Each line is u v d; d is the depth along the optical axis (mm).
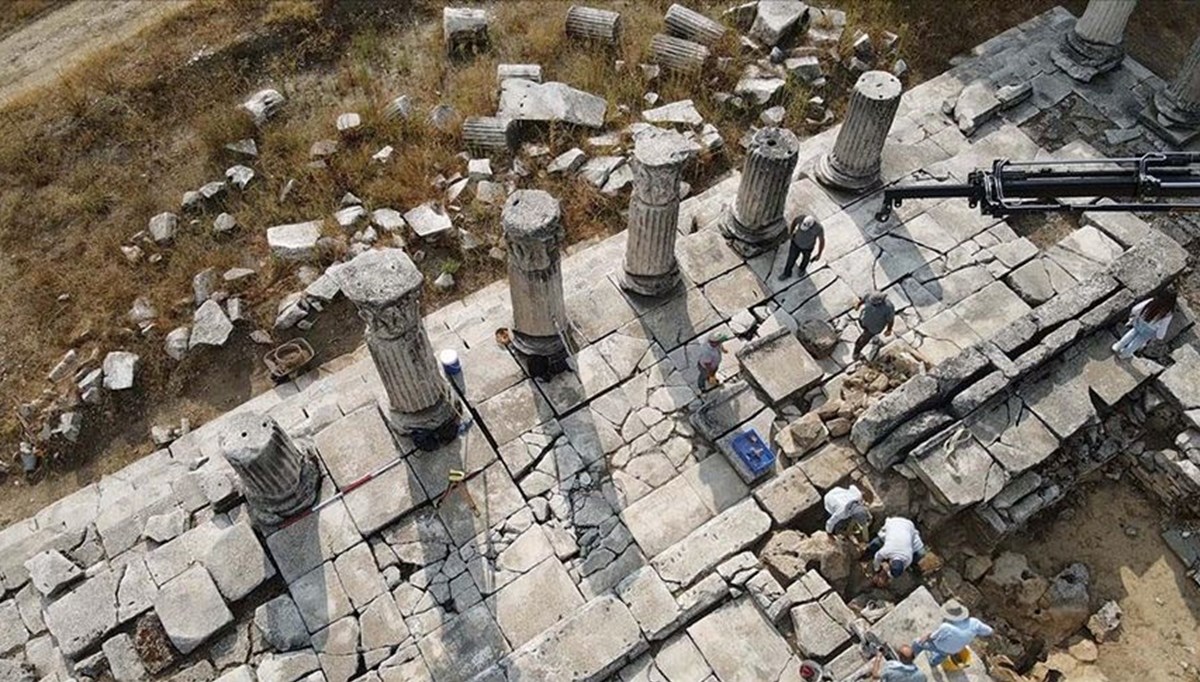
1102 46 18547
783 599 11508
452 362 13625
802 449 12938
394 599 12148
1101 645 12445
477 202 17094
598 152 17875
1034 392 13031
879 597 12133
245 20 20031
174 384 15586
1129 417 13625
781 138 13953
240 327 16047
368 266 10992
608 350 14273
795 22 19562
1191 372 13359
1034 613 12469
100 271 16672
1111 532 13359
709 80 19031
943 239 15766
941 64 19500
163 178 17953
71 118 18594
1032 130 17969
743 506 12430
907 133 17641
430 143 18031
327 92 19266
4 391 15602
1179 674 12219
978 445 12500
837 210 16141
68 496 14562
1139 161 10383
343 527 12586
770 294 14984
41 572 12836
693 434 13570
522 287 12602
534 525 12719
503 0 20734
